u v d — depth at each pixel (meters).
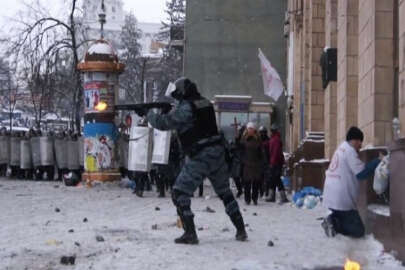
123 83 55.84
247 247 8.94
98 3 35.22
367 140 12.00
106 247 8.85
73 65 33.09
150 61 60.72
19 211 13.65
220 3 39.81
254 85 39.44
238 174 17.92
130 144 18.86
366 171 9.77
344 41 14.91
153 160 17.88
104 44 22.28
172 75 55.75
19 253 8.43
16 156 27.30
